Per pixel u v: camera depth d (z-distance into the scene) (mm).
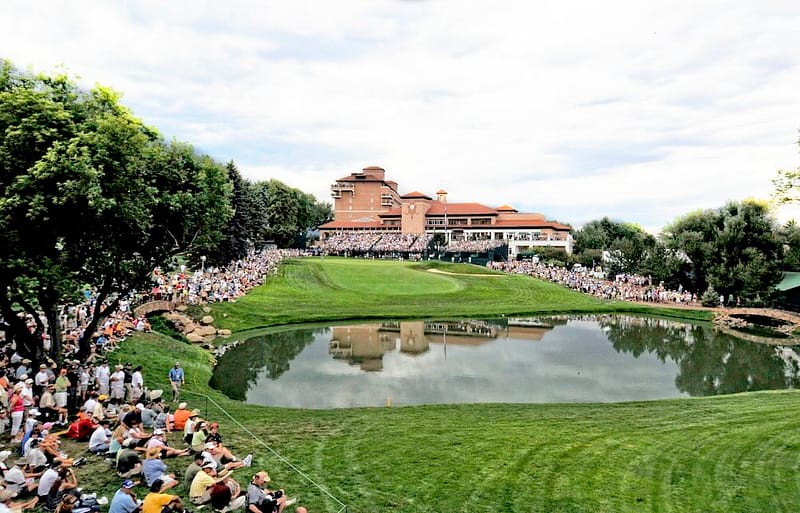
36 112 20109
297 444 17703
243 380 30891
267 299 59000
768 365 38125
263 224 100625
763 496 14039
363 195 149875
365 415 21875
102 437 16453
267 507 12391
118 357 29391
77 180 19438
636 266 91188
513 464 16031
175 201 25000
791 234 69938
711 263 70500
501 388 29703
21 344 23281
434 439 18266
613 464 16031
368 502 13609
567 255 115688
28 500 13188
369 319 53844
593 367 35812
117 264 24109
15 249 19547
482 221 139875
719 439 18219
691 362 38625
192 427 17156
